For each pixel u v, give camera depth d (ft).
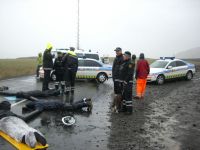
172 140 12.09
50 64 21.66
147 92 25.25
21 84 27.61
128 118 15.46
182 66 33.81
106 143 11.39
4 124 11.46
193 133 13.17
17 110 15.99
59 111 16.24
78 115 15.62
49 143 11.06
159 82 30.94
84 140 11.61
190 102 20.80
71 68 21.75
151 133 12.95
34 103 16.17
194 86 30.09
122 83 16.29
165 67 31.96
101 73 30.35
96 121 14.55
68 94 22.06
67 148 10.64
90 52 33.22
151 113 16.89
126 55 15.99
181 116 16.37
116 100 16.60
